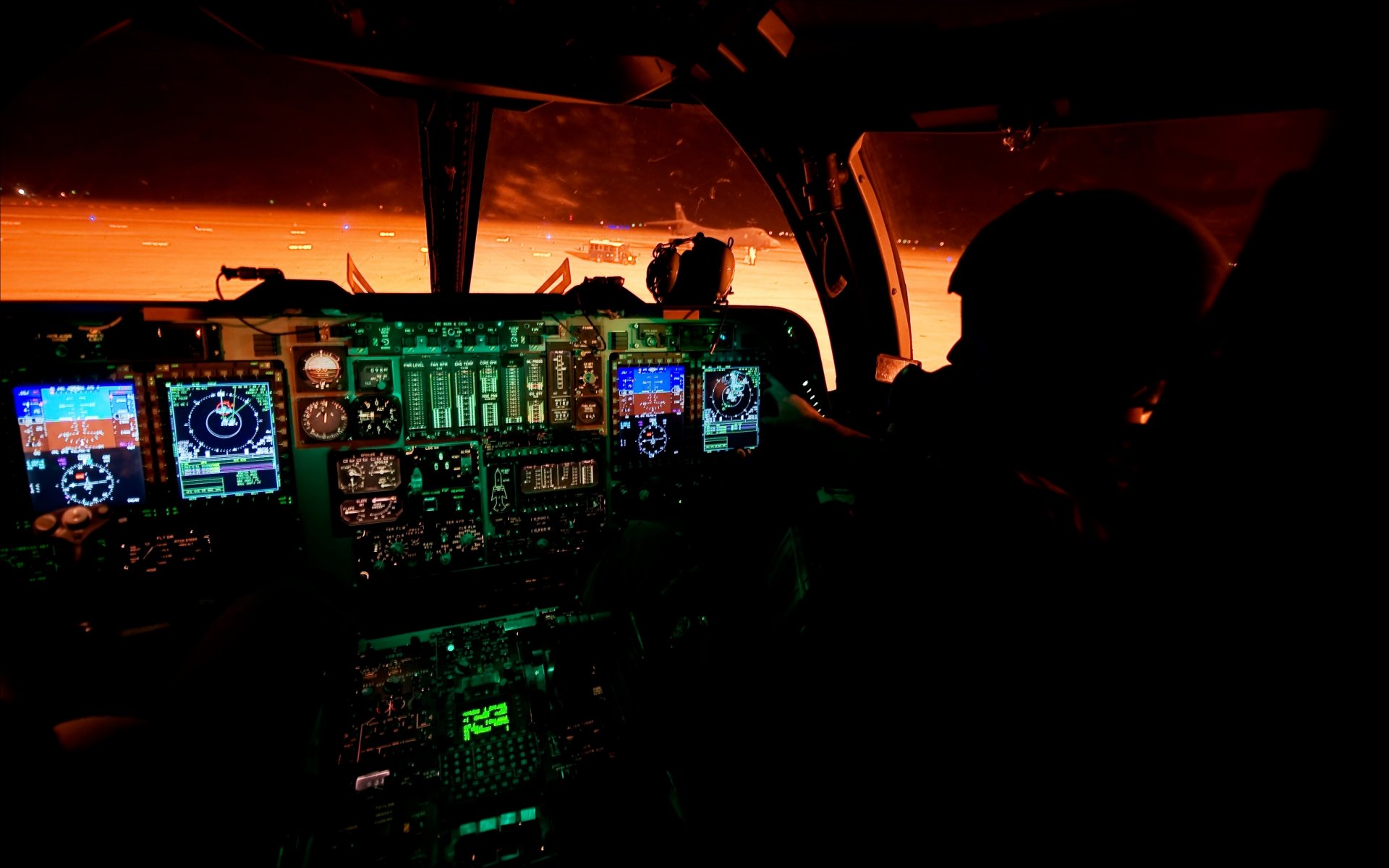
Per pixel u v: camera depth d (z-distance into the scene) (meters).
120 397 2.02
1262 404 0.59
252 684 1.55
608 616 2.22
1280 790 0.54
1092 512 0.76
